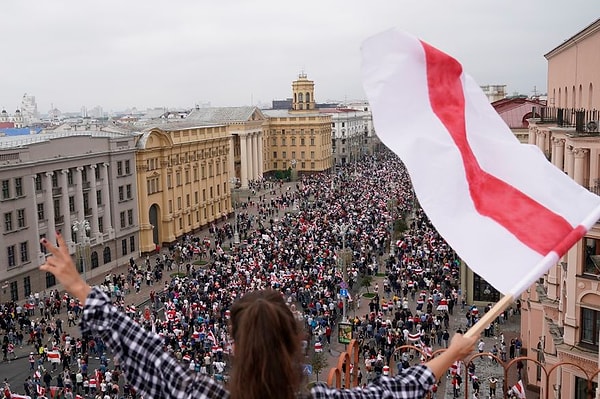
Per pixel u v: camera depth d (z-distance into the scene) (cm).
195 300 5847
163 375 446
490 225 784
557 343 3338
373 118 771
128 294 6844
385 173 16725
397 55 779
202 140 10550
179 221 9912
